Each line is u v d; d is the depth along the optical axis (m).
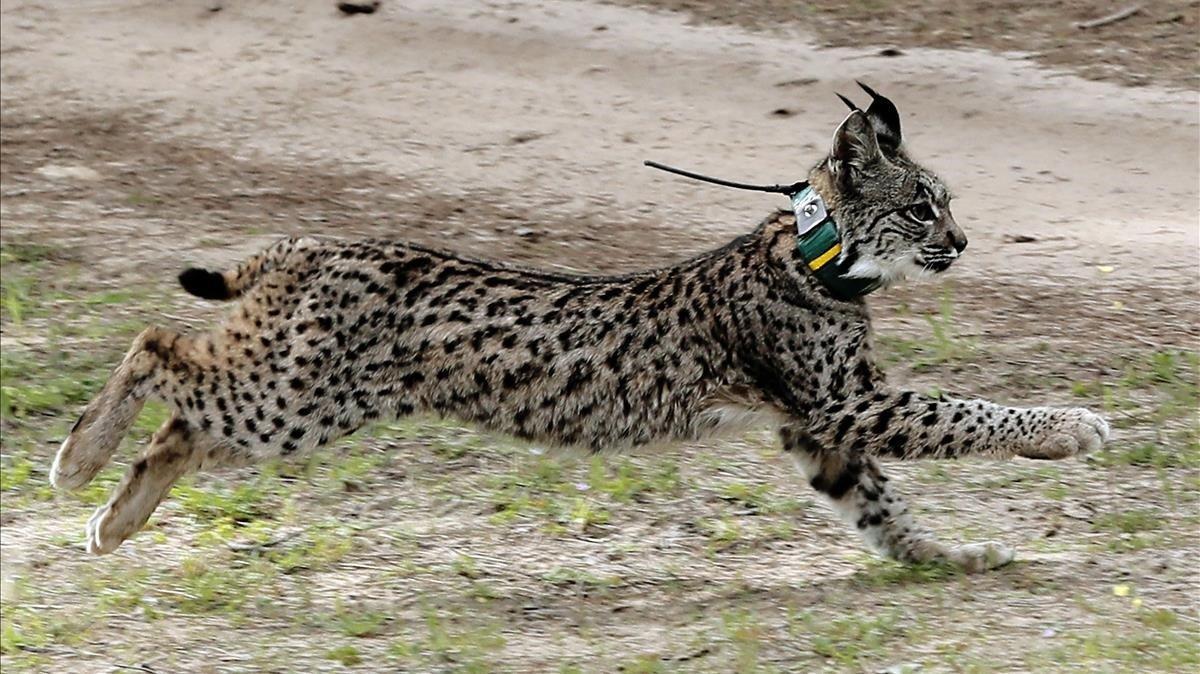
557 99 28.28
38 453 17.52
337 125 27.53
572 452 14.90
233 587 14.72
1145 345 19.56
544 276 14.82
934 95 27.48
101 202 24.53
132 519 14.55
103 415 14.47
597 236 23.48
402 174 25.78
